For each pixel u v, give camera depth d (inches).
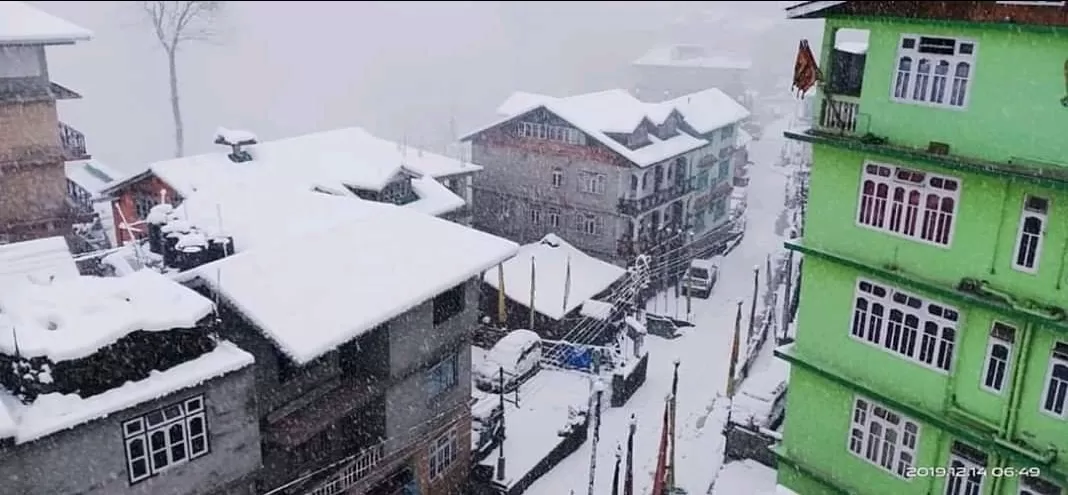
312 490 938.1
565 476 1237.1
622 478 1216.8
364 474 995.9
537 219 2026.3
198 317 765.3
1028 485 692.1
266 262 918.4
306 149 1676.9
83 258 1128.8
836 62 764.6
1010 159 637.3
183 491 771.4
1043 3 594.2
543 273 1697.8
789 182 2581.2
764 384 1296.8
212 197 1181.7
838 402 823.1
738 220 2343.8
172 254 1010.1
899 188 721.0
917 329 737.0
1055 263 632.4
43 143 1348.4
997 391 690.8
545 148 1950.1
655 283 1953.7
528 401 1391.5
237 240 1056.2
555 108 1894.7
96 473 705.6
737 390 1466.5
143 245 1187.9
